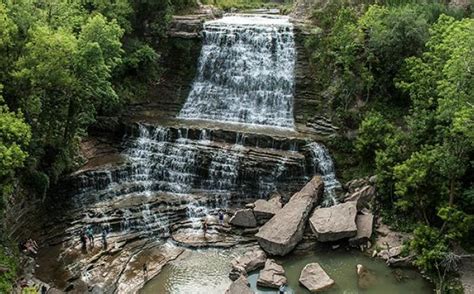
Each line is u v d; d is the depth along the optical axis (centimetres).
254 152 4278
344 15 4800
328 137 4406
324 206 3981
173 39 5309
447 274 3200
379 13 4528
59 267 3300
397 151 3788
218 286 3173
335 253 3550
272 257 3506
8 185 3128
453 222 3234
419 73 3956
